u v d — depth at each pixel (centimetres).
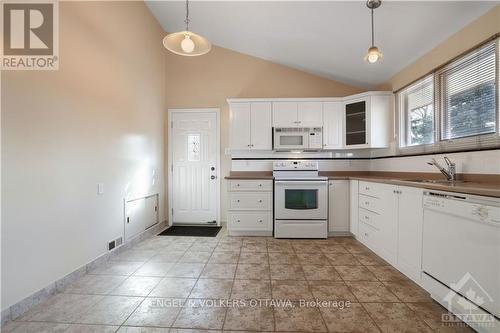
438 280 166
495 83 185
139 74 321
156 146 373
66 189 201
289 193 332
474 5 187
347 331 147
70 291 192
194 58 405
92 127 231
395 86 326
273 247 296
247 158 397
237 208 342
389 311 166
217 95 404
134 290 194
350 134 357
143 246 301
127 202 291
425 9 204
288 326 151
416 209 189
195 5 306
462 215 145
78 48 214
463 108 216
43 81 181
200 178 406
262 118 368
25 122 168
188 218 407
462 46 215
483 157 193
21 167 165
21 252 164
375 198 259
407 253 202
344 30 263
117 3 271
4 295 154
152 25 358
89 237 227
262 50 374
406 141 309
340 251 281
